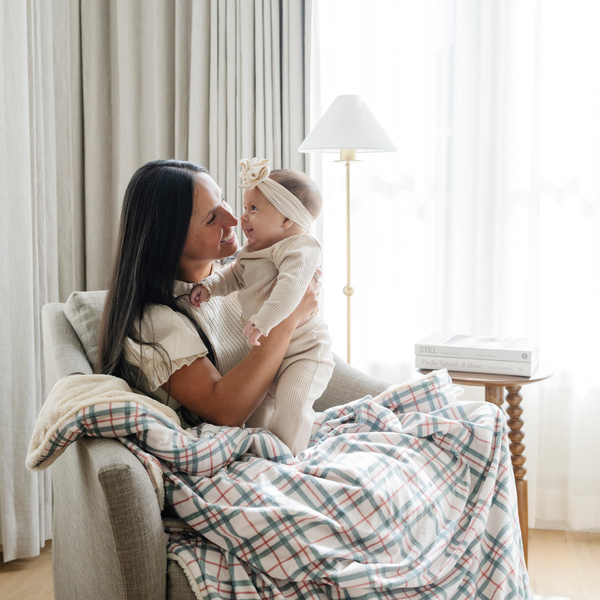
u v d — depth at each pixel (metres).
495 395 1.75
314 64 2.38
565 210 2.26
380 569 0.98
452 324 2.40
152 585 0.93
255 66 2.33
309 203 1.43
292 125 2.33
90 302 1.54
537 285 2.26
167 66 2.44
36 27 2.05
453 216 2.35
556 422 2.32
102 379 1.20
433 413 1.39
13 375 2.00
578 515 2.30
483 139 2.29
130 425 1.05
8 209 1.95
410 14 2.31
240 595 0.95
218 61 2.34
